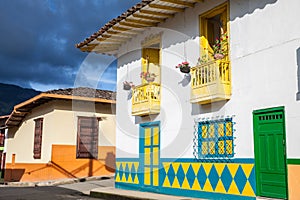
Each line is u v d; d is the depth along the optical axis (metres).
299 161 7.11
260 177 7.88
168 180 10.40
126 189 12.03
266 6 8.04
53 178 15.82
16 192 12.62
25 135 18.72
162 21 11.05
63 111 16.30
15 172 19.42
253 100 8.14
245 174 8.18
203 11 9.68
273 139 7.67
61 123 16.20
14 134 20.33
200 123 9.48
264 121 7.88
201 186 9.27
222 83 8.64
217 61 8.69
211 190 8.97
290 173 7.25
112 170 16.91
